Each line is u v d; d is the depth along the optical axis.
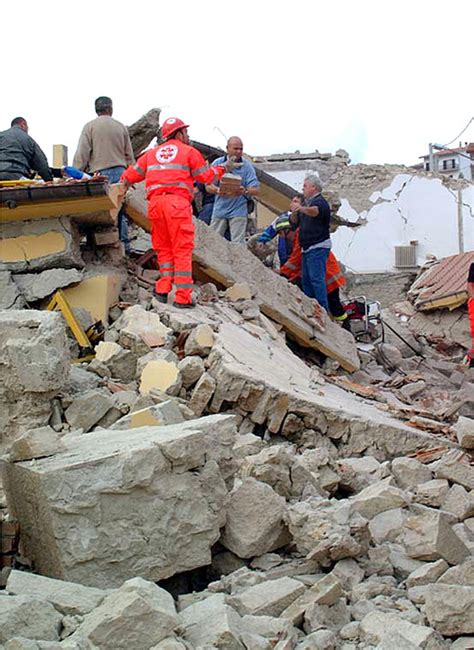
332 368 10.84
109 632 3.29
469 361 13.92
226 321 9.13
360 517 4.76
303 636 3.82
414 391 10.94
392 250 33.00
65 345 6.22
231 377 7.10
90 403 6.42
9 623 3.24
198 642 3.47
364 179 33.03
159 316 8.38
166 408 5.89
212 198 13.02
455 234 32.72
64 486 4.06
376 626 3.79
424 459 6.91
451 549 4.77
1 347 5.97
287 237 12.89
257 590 4.07
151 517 4.27
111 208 8.64
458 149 47.28
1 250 8.48
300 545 4.63
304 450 7.14
